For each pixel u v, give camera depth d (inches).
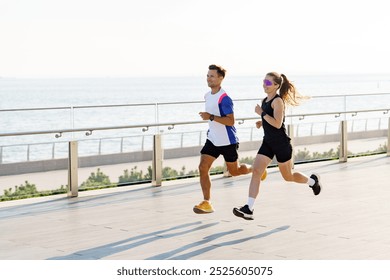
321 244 449.1
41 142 637.9
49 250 443.8
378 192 646.5
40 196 642.2
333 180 723.4
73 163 649.6
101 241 465.7
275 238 466.9
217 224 514.0
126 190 678.5
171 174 733.9
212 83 551.5
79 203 613.0
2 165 621.6
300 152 844.0
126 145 692.7
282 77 533.0
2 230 503.8
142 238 472.7
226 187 687.1
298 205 584.1
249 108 800.3
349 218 530.3
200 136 755.4
